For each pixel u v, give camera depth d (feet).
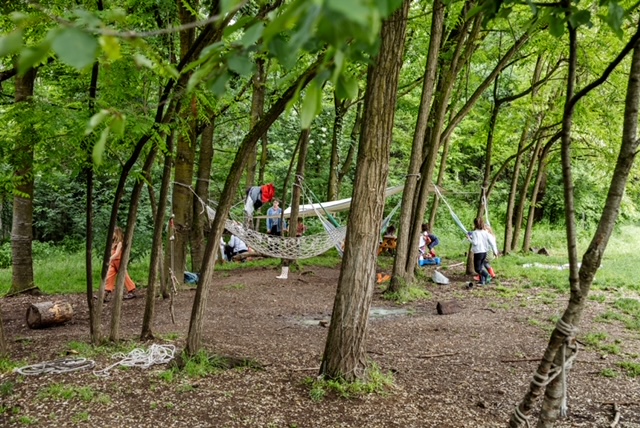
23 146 16.33
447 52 36.78
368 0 2.46
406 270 33.71
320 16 2.47
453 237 71.00
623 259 52.31
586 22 5.94
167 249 32.86
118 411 12.87
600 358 19.70
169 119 16.65
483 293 33.50
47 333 22.26
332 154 53.67
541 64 44.68
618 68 35.94
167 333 21.38
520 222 58.90
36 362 16.56
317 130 61.05
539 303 30.01
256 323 24.99
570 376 17.70
